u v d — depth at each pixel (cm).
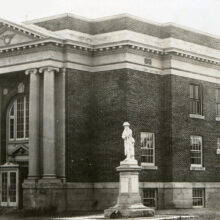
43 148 4853
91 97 5109
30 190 4819
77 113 4978
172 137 5169
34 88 4934
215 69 5712
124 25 4988
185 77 5350
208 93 5619
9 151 5312
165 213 4431
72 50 4972
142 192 4975
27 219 4222
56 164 4888
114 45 4934
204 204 5469
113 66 5000
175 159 5184
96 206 4997
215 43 5738
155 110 5172
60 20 5038
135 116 4969
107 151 4984
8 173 5134
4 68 5162
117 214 3797
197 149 5478
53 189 4744
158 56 5228
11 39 5112
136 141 4956
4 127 5347
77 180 4931
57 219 3888
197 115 5462
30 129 4928
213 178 5591
